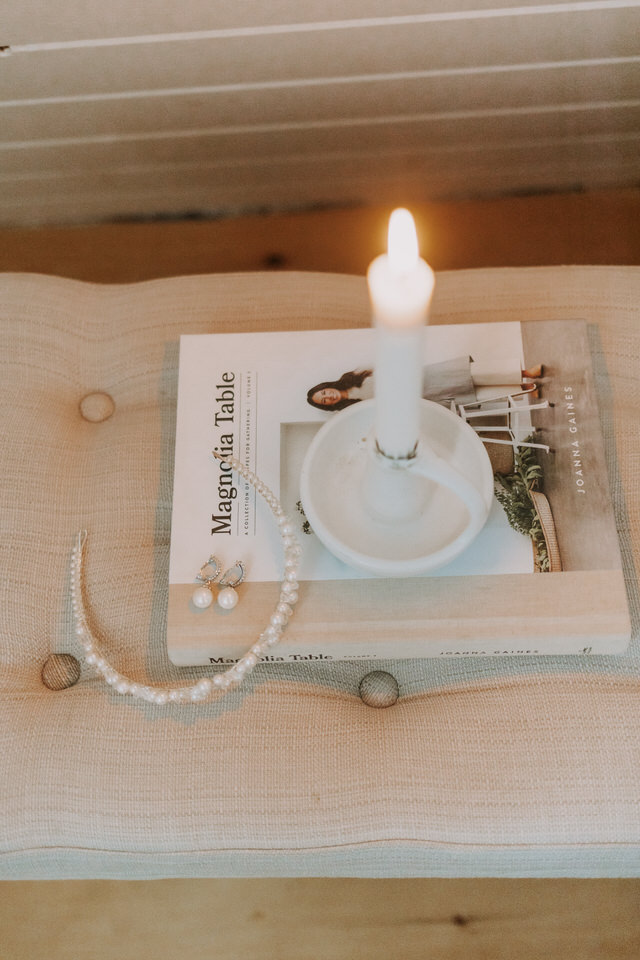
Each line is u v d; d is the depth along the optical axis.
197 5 0.79
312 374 0.71
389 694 0.67
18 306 0.77
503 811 0.64
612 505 0.68
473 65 0.87
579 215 1.05
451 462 0.65
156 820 0.65
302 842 0.64
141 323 0.77
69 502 0.72
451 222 1.06
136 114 0.92
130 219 1.09
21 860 0.66
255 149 0.98
